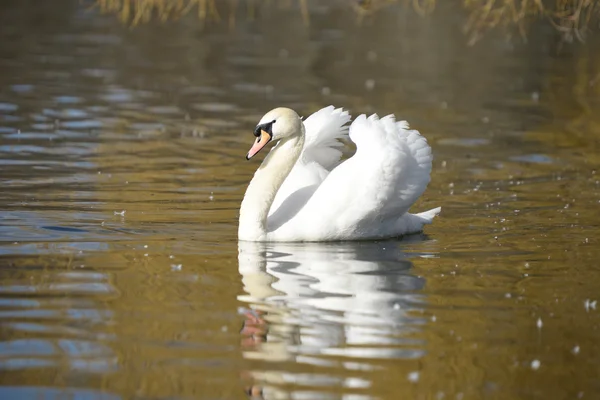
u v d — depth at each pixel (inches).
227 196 649.0
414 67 1270.9
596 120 953.5
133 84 1088.2
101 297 441.1
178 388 349.7
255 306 432.8
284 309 430.0
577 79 1189.7
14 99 971.9
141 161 742.5
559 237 557.6
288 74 1196.5
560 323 420.2
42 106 944.3
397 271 490.6
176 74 1167.0
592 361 382.0
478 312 431.5
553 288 465.4
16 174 684.1
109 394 344.5
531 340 401.1
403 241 553.3
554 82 1170.6
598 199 653.3
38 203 609.6
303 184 570.6
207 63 1253.7
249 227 543.2
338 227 545.0
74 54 1268.5
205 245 532.7
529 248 534.9
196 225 575.5
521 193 671.8
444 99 1058.7
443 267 498.6
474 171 741.3
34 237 535.8
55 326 405.1
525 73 1232.8
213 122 906.7
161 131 859.4
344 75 1201.4
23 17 1563.7
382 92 1092.5
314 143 580.1
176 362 371.2
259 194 546.0
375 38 1510.8
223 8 1759.4
